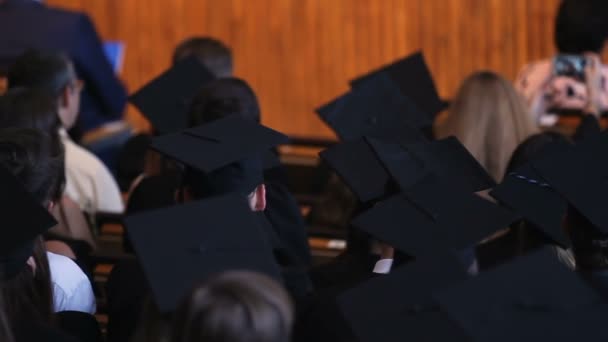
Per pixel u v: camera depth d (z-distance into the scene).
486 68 16.41
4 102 7.59
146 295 5.65
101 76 12.87
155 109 9.55
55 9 12.84
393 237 6.16
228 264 5.50
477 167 7.27
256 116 7.45
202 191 6.26
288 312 4.26
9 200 5.91
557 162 6.58
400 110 8.86
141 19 16.52
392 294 5.39
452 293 5.00
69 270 6.46
